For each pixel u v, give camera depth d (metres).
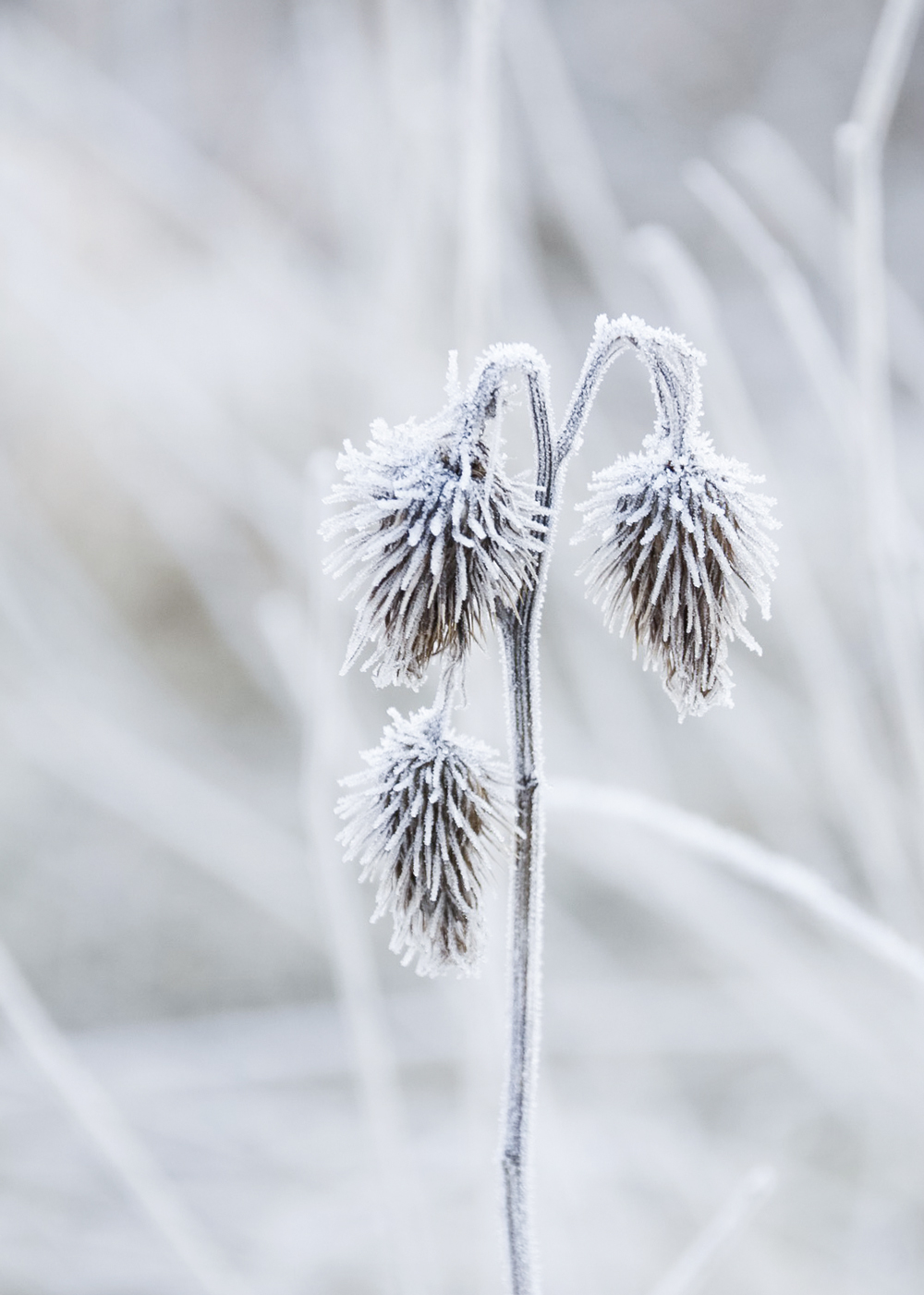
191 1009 1.61
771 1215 1.20
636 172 3.18
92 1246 1.07
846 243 0.88
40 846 1.79
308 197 2.12
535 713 0.57
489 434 0.56
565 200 1.18
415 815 0.57
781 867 0.64
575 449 0.56
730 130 1.27
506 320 1.25
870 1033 1.06
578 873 1.71
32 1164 1.14
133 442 1.68
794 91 3.32
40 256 1.28
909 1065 1.05
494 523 0.56
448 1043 1.31
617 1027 1.28
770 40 3.50
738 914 1.09
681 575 0.57
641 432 1.85
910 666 0.78
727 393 0.91
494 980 0.89
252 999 1.63
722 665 0.57
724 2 3.54
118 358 1.27
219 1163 1.24
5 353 1.99
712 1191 1.14
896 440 1.98
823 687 0.95
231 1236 1.19
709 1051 1.39
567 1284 0.99
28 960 1.65
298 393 1.64
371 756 0.57
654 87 3.39
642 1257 1.06
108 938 1.69
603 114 3.32
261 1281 1.13
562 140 1.18
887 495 0.77
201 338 1.91
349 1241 1.18
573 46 3.49
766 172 1.20
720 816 1.58
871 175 0.75
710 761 1.70
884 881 0.92
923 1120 1.04
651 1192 1.23
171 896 1.74
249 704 2.08
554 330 1.19
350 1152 1.27
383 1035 1.00
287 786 1.74
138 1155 0.78
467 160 0.81
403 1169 0.79
